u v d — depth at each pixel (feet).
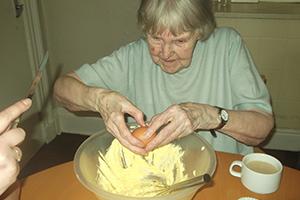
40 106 7.84
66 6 7.39
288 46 6.59
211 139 3.94
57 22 7.60
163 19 3.17
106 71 4.13
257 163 3.10
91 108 3.66
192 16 3.19
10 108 2.11
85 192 3.02
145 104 4.16
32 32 7.32
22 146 7.20
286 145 7.72
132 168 3.06
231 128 3.33
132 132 2.98
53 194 3.00
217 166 3.26
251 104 3.67
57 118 8.55
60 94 3.97
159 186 2.81
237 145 3.98
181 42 3.40
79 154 2.89
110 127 3.00
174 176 3.03
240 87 3.74
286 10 6.53
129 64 4.17
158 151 3.18
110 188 2.81
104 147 3.15
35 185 3.09
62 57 7.97
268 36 6.55
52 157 7.70
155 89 4.06
